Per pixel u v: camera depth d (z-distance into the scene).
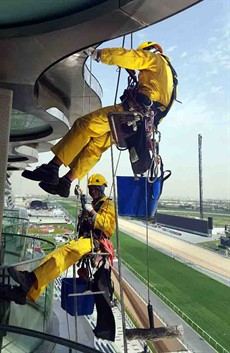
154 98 3.74
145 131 3.66
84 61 7.71
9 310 5.12
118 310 18.12
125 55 3.53
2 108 7.10
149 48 3.90
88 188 4.36
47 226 64.62
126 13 4.11
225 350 15.50
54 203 142.00
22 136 15.76
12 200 37.94
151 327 3.48
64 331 8.68
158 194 4.05
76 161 4.05
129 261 36.16
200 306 22.38
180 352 14.97
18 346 4.10
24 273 4.06
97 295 4.11
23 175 3.92
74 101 11.09
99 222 4.14
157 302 22.53
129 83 3.79
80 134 3.83
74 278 4.26
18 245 8.56
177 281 28.69
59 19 4.64
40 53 5.62
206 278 30.09
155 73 3.69
